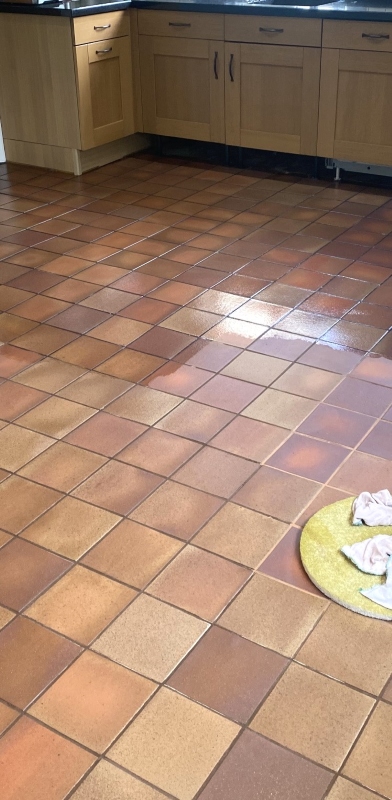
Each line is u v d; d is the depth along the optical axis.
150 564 2.00
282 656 1.74
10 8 4.59
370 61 4.18
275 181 4.73
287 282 3.44
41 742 1.58
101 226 4.10
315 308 3.22
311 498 2.20
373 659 1.73
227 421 2.53
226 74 4.70
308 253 3.71
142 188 4.66
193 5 4.59
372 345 2.94
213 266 3.61
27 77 4.80
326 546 2.01
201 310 3.22
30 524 2.14
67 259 3.73
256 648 1.76
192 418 2.55
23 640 1.80
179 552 2.03
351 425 2.49
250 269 3.57
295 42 4.36
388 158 4.38
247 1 4.71
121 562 2.01
